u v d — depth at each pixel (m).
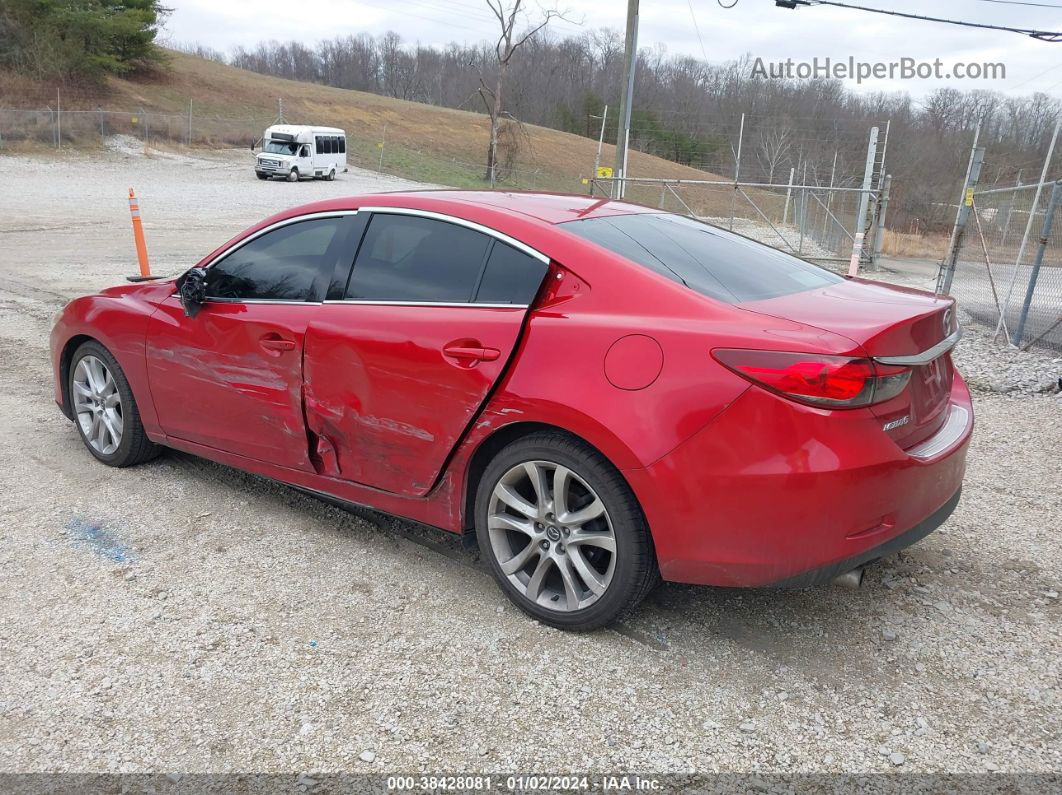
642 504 2.76
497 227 3.22
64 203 24.20
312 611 3.20
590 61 80.19
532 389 2.91
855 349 2.57
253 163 44.28
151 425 4.32
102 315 4.38
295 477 3.80
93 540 3.73
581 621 3.01
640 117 53.78
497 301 3.13
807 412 2.57
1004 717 2.66
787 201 20.11
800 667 2.91
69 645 2.93
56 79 50.72
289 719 2.58
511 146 54.78
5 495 4.19
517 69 78.94
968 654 3.01
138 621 3.09
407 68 108.62
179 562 3.55
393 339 3.27
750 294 3.02
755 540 2.66
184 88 61.34
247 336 3.76
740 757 2.45
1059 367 7.81
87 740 2.47
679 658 2.94
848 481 2.57
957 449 3.03
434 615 3.19
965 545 3.92
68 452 4.83
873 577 3.58
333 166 41.38
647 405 2.72
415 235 3.42
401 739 2.51
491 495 3.15
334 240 3.65
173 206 25.42
